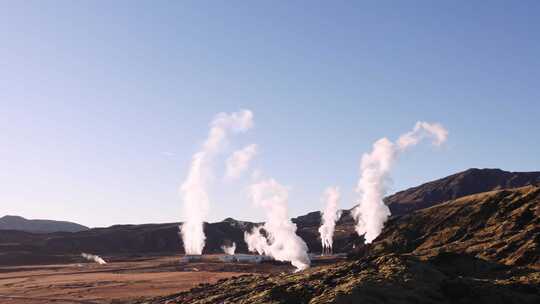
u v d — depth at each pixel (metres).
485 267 105.75
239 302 91.56
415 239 179.50
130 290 160.62
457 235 166.12
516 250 126.00
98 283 182.38
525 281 92.81
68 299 146.50
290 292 88.69
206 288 129.25
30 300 147.62
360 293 79.44
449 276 91.75
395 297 79.25
